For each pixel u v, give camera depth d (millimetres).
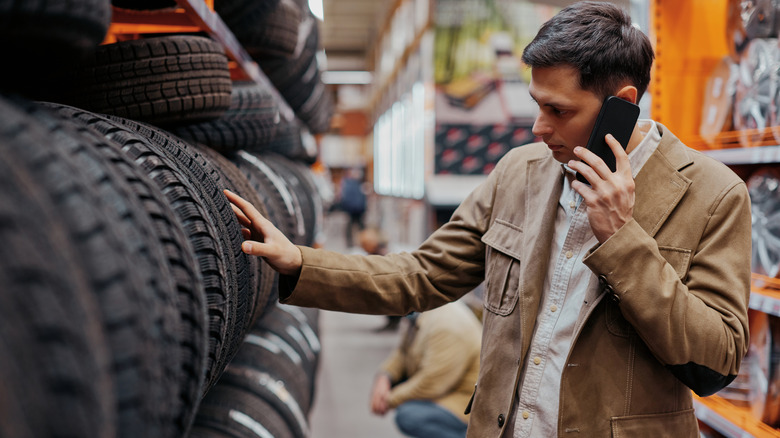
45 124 627
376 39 21031
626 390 1271
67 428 452
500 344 1400
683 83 2477
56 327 450
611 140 1186
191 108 1418
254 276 1389
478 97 8148
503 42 8102
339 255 1435
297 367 2504
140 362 551
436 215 8281
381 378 3514
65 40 717
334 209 20531
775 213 2098
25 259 444
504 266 1428
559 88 1201
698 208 1276
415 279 1493
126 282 545
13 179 465
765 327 2080
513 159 1530
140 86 1343
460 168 8234
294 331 2957
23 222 454
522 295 1350
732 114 2252
